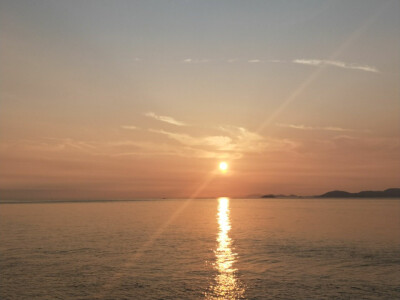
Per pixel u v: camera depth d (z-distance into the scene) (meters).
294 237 72.25
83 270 41.72
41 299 31.38
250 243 63.78
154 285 35.75
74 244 61.41
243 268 43.12
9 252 53.19
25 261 46.53
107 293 33.19
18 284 35.78
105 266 43.94
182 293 33.31
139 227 94.38
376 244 61.91
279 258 49.19
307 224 101.12
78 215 147.12
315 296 32.28
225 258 49.25
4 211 178.62
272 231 83.94
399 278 38.16
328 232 80.75
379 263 45.50
